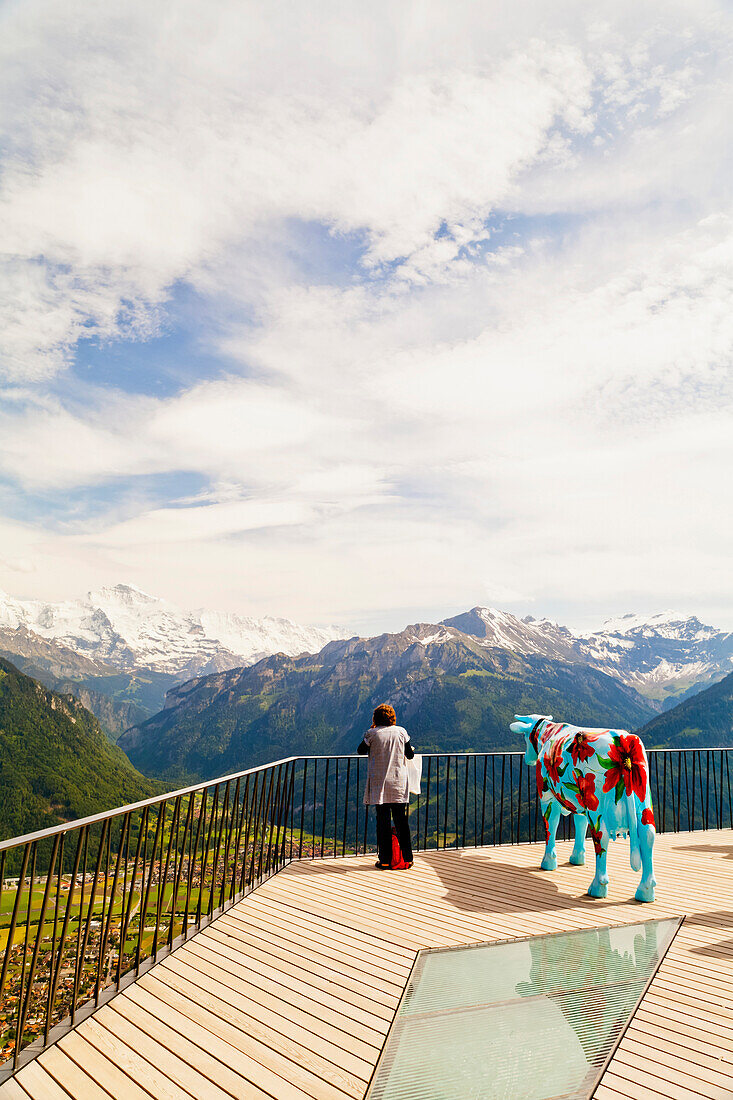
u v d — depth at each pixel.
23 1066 3.30
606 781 6.18
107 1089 3.13
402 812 7.07
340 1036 3.62
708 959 4.66
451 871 6.92
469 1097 3.07
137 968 4.36
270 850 6.88
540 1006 3.95
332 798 73.50
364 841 7.54
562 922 5.45
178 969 4.44
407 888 6.30
